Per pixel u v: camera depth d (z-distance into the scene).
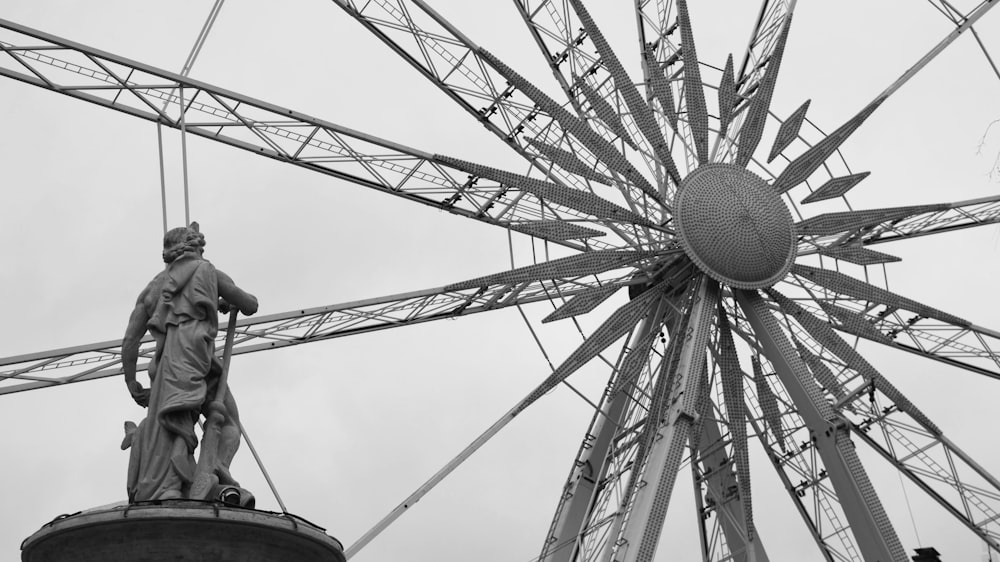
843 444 38.31
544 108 39.25
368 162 40.00
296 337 40.59
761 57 46.00
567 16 43.12
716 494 41.38
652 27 46.75
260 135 38.84
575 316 39.19
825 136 42.12
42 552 17.66
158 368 19.22
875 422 42.09
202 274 19.72
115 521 17.05
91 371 37.09
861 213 42.00
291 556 18.05
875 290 41.44
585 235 40.38
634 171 39.66
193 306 19.52
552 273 39.25
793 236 41.12
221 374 19.62
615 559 35.03
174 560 17.38
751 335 41.22
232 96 37.06
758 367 41.16
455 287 39.19
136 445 18.92
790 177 41.81
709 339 39.47
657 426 38.38
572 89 42.44
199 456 18.88
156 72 35.81
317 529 18.20
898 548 37.41
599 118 40.22
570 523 40.00
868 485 37.97
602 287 39.94
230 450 19.19
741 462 39.53
